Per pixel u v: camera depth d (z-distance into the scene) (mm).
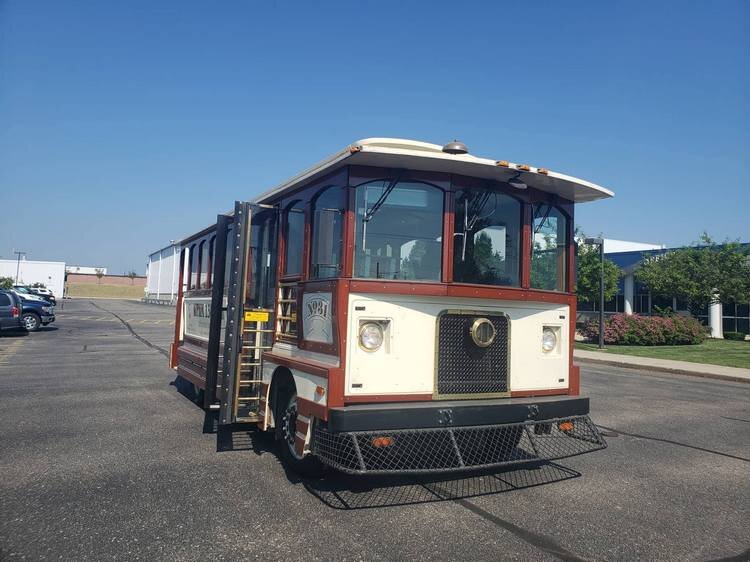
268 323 6508
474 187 5430
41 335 21719
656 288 27188
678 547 4133
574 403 5586
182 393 9969
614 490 5379
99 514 4473
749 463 6480
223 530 4199
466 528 4348
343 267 4973
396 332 5027
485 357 5391
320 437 5012
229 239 7625
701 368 16219
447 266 5211
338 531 4223
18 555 3742
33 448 6344
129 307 48094
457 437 5258
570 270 6109
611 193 5941
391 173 5164
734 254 25766
